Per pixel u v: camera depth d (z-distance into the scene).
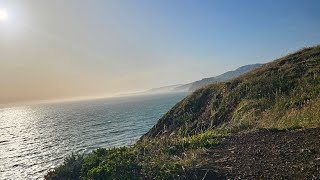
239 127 15.36
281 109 17.91
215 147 10.37
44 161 42.69
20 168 39.38
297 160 7.62
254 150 9.22
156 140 12.77
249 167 7.65
